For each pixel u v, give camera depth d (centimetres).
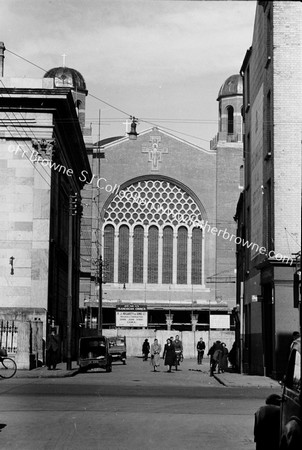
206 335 8181
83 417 1797
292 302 3400
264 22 3775
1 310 4319
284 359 3384
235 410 2020
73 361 5731
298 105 3491
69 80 9456
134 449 1339
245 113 4706
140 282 9075
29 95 4388
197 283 9119
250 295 4306
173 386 3064
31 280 4391
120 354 6178
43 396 2372
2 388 2697
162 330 8700
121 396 2431
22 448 1341
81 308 8644
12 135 4459
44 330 4322
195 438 1484
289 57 3503
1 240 4425
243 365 4400
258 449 1132
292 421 915
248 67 4569
